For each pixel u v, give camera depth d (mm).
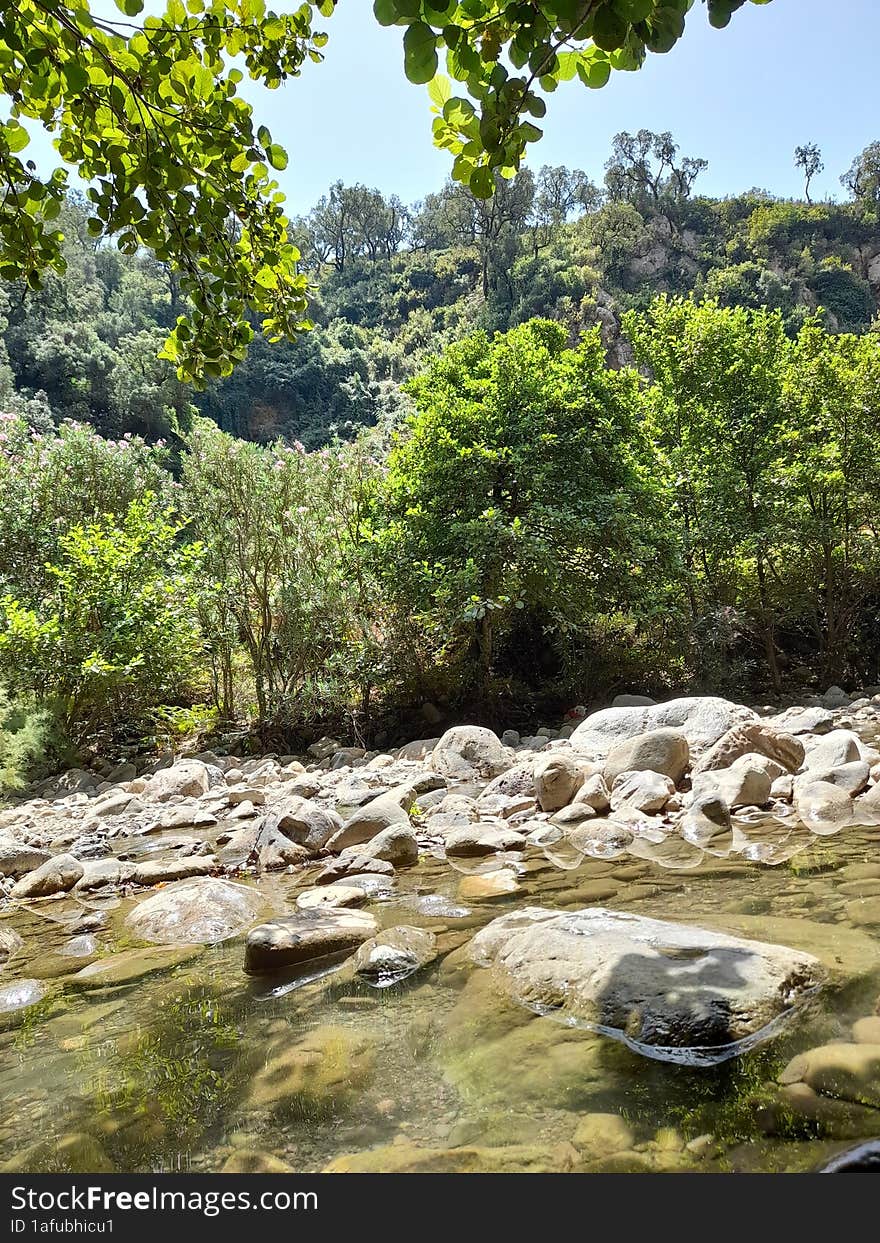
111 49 1875
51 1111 1560
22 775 6711
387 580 8484
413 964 2180
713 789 4027
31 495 9656
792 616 10953
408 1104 1461
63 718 7699
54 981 2355
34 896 3559
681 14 1189
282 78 2117
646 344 11656
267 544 9102
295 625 8672
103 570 7988
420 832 4000
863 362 10062
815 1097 1319
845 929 2039
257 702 9000
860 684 10695
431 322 81625
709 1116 1315
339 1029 1811
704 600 10148
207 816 4879
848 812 3529
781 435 10352
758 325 11141
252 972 2283
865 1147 1179
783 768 4324
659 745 4523
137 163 1995
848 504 10289
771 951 1817
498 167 1549
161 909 2908
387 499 9023
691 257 79438
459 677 8828
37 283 2064
